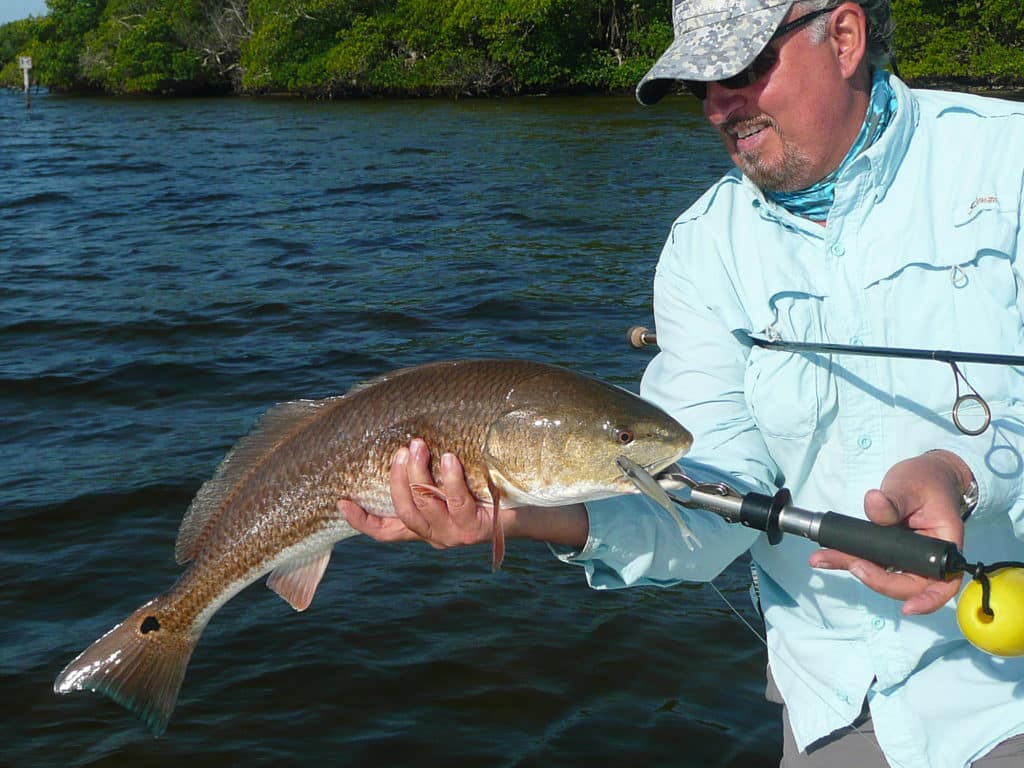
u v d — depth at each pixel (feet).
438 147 44.21
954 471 3.59
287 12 83.20
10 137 54.54
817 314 4.13
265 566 4.47
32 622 8.37
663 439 3.86
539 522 3.99
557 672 7.53
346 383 14.33
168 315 17.89
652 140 44.21
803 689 4.27
